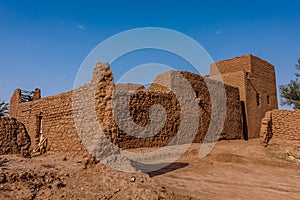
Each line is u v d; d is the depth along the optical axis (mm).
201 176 9531
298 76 28078
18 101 22812
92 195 5754
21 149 11391
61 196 5559
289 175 9930
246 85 24703
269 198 6891
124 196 5836
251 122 24453
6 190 5293
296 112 15789
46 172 6578
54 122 12312
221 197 6871
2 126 10977
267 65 28344
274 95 28594
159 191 6355
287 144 15516
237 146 17328
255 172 10438
